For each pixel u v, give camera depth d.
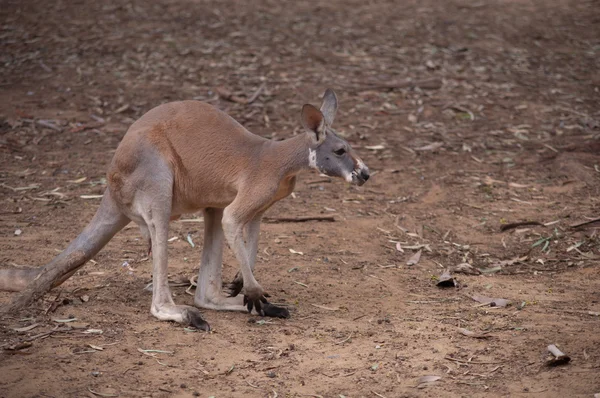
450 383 5.70
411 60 16.58
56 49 16.28
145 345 6.25
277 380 5.75
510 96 14.89
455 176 11.41
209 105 7.05
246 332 6.61
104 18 18.36
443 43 17.80
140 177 6.69
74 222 9.34
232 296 7.36
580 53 17.80
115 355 6.05
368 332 6.64
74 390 5.47
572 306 7.25
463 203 10.43
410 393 5.57
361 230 9.51
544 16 20.58
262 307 6.96
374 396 5.53
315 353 6.21
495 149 12.52
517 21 20.00
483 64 16.62
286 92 14.52
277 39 17.50
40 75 14.97
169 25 18.09
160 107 6.98
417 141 12.76
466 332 6.59
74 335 6.35
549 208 10.24
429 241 9.26
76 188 10.47
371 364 6.02
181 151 6.81
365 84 15.07
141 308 7.04
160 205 6.69
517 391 5.55
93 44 16.58
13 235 8.84
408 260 8.66
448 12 20.56
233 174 6.83
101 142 12.22
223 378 5.77
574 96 15.05
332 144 6.78
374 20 19.45
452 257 8.82
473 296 7.54
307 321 6.89
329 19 19.33
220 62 15.88
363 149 12.34
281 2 20.70
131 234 9.13
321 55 16.61
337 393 5.57
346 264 8.47
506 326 6.75
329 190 10.87
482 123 13.60
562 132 13.26
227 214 6.76
